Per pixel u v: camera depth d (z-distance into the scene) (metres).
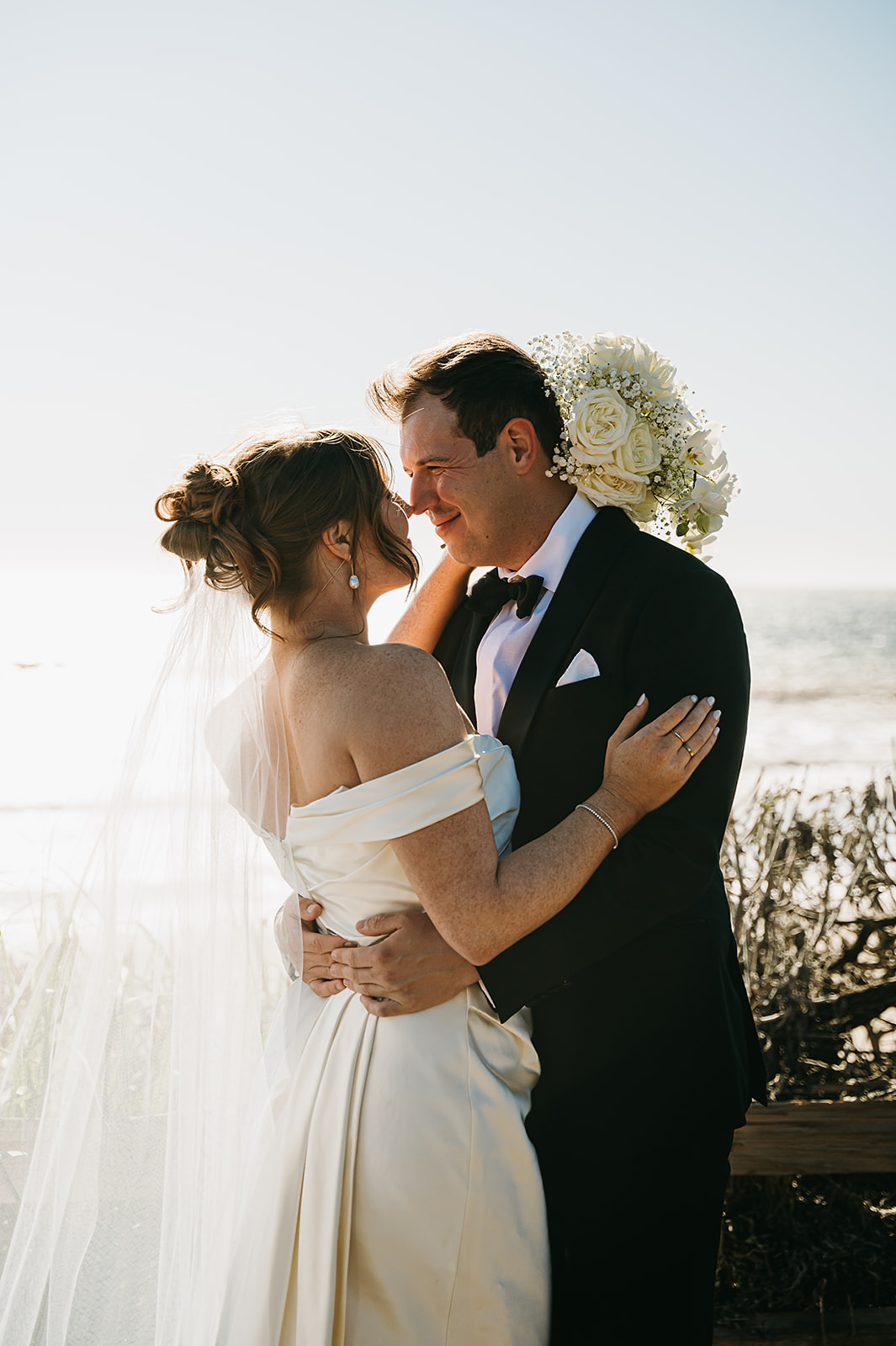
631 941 1.79
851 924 2.72
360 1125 1.60
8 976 1.61
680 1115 1.77
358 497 1.64
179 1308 1.53
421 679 1.53
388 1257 1.56
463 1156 1.58
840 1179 2.44
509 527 2.04
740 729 1.77
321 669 1.57
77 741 1.62
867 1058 2.58
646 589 1.85
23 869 1.60
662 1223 1.76
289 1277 1.59
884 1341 2.31
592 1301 1.76
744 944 2.70
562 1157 1.77
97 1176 1.55
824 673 24.47
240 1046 1.59
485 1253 1.59
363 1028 1.66
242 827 1.63
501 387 1.96
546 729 1.88
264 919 1.64
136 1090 1.57
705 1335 1.81
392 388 2.08
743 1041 1.97
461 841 1.52
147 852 1.60
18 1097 1.59
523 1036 1.76
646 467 1.92
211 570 1.60
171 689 1.64
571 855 1.62
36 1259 1.54
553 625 1.93
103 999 1.57
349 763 1.55
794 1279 2.37
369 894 1.64
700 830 1.70
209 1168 1.56
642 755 1.66
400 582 1.73
